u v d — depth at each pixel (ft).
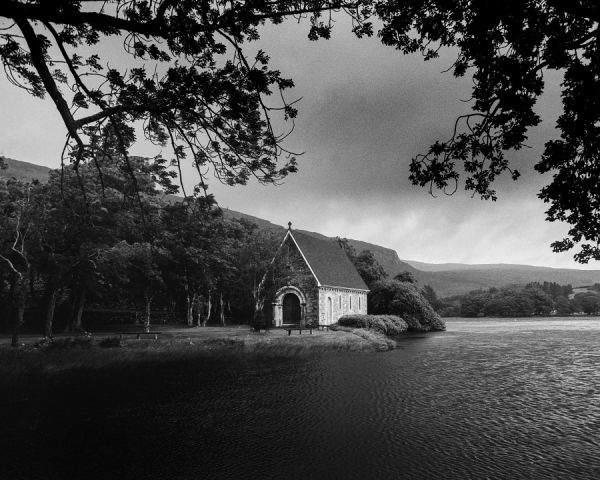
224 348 104.83
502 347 131.34
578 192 26.16
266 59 29.53
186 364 87.56
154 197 136.77
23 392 62.80
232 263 187.62
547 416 51.90
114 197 116.88
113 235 128.77
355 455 38.83
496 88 24.68
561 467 36.14
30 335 133.28
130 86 29.84
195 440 42.65
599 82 22.09
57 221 110.63
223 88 29.68
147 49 29.63
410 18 26.05
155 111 31.01
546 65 23.00
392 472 35.09
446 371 84.33
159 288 166.30
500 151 26.43
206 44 28.73
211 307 217.56
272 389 66.54
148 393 63.10
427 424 48.39
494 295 494.18
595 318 416.46
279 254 174.70
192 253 157.17
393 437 43.88
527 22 22.41
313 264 180.14
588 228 27.86
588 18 21.56
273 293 179.73
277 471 35.24
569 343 145.07
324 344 115.24
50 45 30.27
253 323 153.38
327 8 27.63
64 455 38.60
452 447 40.83
